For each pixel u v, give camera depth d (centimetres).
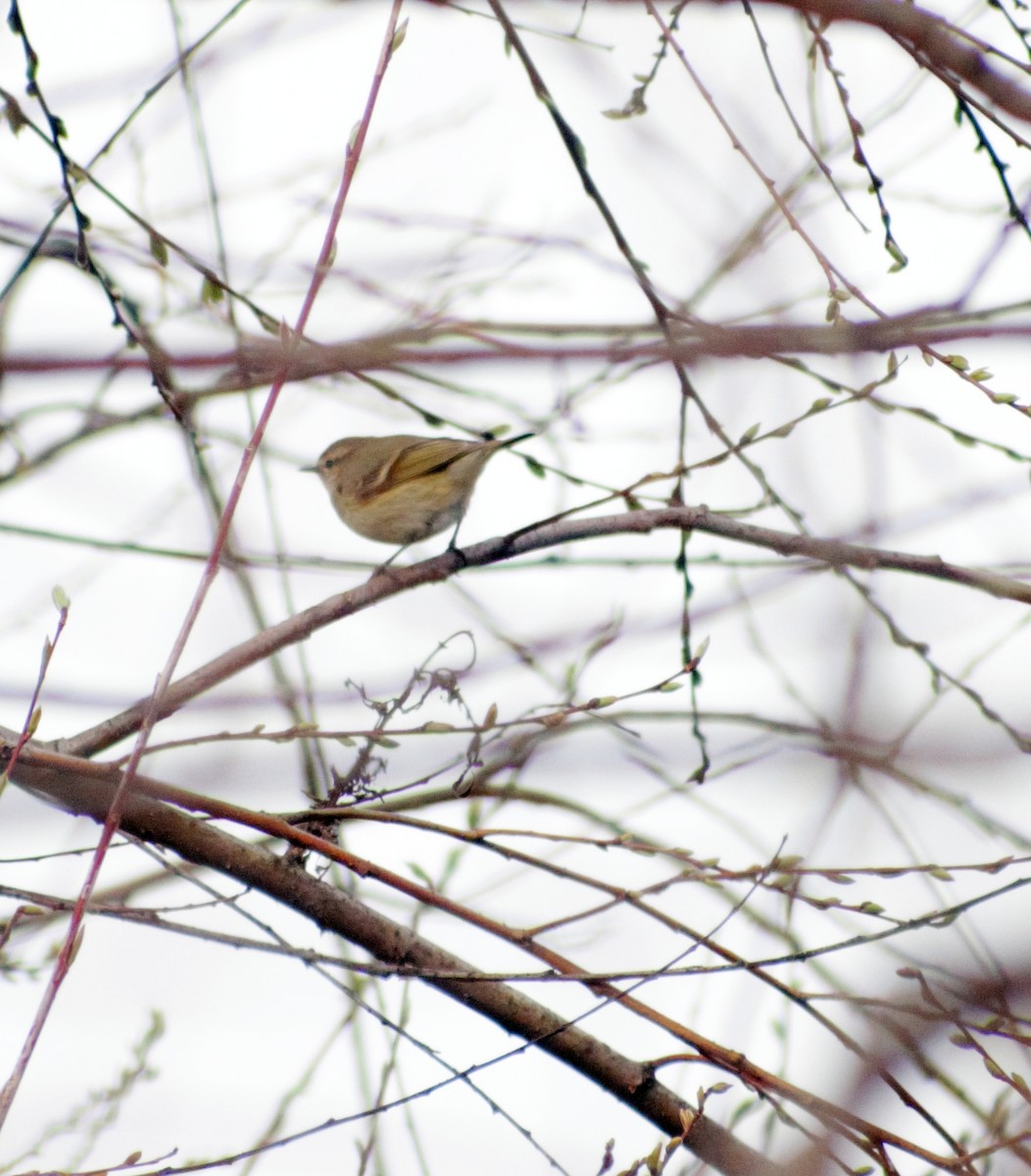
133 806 727
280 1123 778
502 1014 728
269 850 745
